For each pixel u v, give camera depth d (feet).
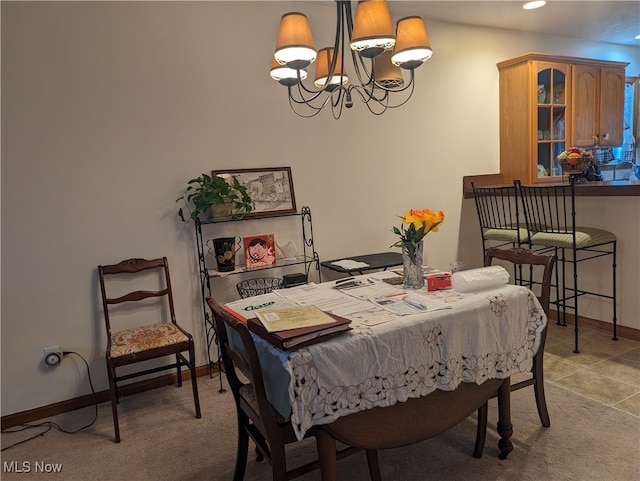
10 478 6.70
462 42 12.87
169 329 8.45
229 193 9.34
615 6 11.94
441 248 13.08
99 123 8.63
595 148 14.65
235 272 9.34
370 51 5.83
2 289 8.06
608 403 7.80
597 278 10.84
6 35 7.79
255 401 5.62
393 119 11.94
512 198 12.46
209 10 9.46
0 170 7.88
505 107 13.56
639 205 9.82
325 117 10.98
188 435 7.61
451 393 5.88
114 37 8.64
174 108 9.27
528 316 6.51
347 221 11.48
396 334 5.33
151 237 9.25
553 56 13.06
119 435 7.60
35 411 8.40
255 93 10.07
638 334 10.21
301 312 5.54
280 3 10.21
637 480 5.93
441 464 6.50
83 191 8.58
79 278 8.66
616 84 14.65
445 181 12.95
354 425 5.22
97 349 8.92
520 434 7.06
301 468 5.22
